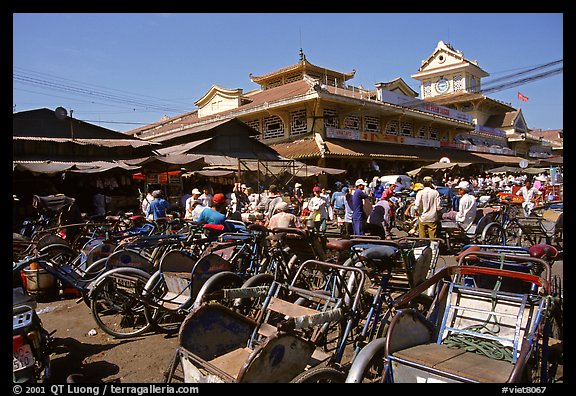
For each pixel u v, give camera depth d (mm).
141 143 17969
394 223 14680
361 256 4695
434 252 5660
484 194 19922
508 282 4445
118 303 5730
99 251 6887
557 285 4488
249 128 22438
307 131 24234
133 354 4848
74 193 15547
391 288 5051
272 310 3785
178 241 6621
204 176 18266
